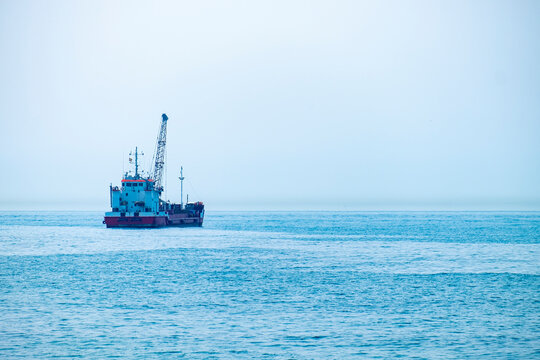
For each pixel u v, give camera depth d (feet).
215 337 379.35
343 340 372.99
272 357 341.21
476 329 399.85
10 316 433.48
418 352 350.43
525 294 529.04
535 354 348.18
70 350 352.90
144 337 378.73
